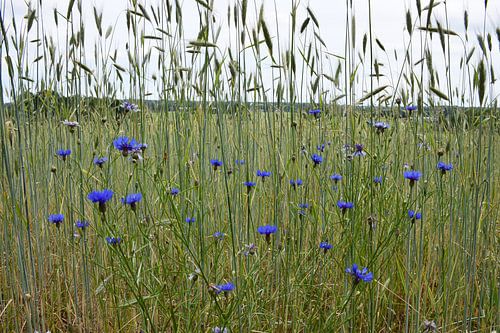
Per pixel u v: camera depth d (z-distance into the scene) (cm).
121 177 130
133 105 117
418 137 123
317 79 126
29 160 118
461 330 111
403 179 125
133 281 86
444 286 104
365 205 99
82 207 102
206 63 94
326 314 104
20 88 110
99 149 131
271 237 121
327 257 110
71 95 130
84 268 106
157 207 114
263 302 106
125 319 107
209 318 98
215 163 114
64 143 142
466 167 123
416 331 102
